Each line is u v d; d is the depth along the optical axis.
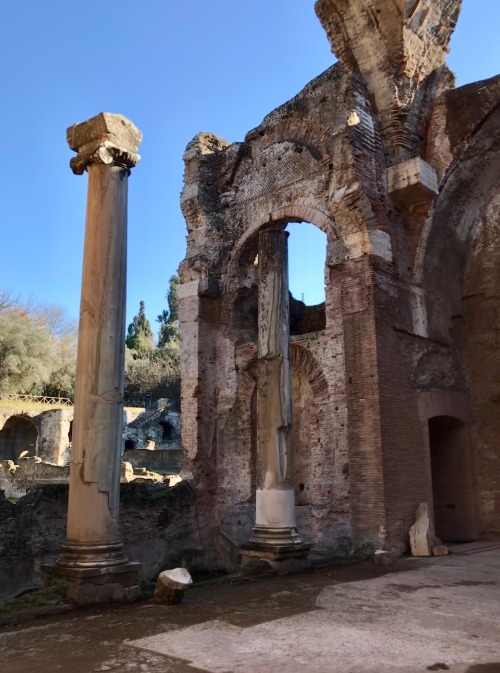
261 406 13.96
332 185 16.98
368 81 17.92
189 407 20.64
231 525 19.70
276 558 12.38
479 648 6.98
